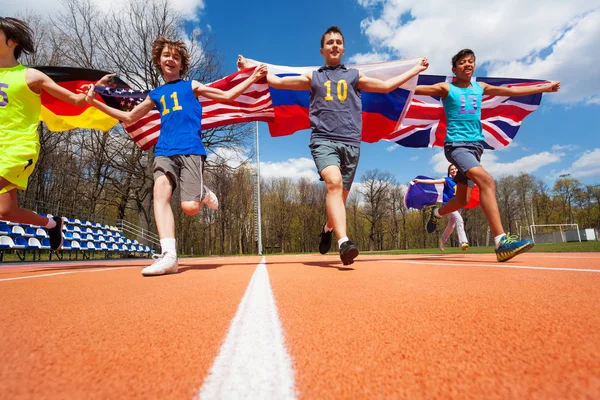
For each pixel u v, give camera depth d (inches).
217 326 40.8
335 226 124.0
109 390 23.1
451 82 177.6
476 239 2378.2
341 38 146.3
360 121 143.2
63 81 172.1
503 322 39.9
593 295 56.2
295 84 145.0
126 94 179.0
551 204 2356.1
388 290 67.2
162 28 736.3
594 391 21.5
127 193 829.8
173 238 125.0
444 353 29.8
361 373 25.5
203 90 138.8
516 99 207.0
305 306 51.9
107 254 629.6
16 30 130.5
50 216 168.4
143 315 48.0
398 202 2233.0
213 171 842.8
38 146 137.5
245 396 21.7
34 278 109.7
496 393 21.8
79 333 38.5
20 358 30.0
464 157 160.2
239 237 1760.6
